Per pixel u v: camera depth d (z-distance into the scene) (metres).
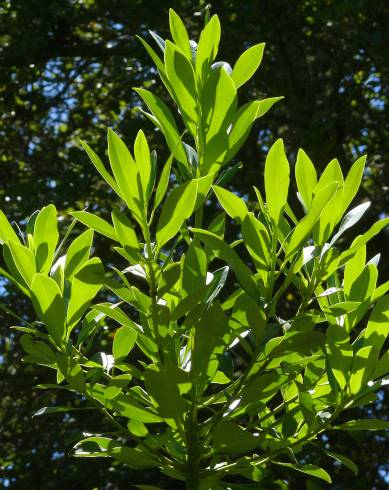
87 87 7.28
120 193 1.32
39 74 7.28
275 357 1.35
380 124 6.47
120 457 1.38
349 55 6.41
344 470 5.48
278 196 1.34
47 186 6.26
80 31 7.27
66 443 1.39
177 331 1.35
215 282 1.42
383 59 5.56
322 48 6.60
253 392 1.34
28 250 1.37
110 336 5.73
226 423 1.30
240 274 1.32
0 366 6.27
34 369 6.17
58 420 6.19
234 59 6.23
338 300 1.48
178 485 5.61
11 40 7.24
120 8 6.32
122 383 1.35
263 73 6.69
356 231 6.14
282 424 1.42
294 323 1.37
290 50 6.92
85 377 1.37
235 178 6.50
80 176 6.47
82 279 1.32
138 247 1.32
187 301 1.30
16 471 6.00
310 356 1.42
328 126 5.95
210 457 1.41
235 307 1.41
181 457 1.41
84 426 5.88
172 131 1.42
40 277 1.32
